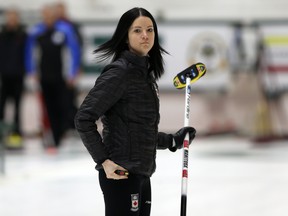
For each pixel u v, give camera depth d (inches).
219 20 1288.1
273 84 1288.1
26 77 1320.1
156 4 1355.8
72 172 874.1
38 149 1144.2
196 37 1284.4
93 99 328.5
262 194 719.1
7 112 1309.1
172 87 1294.3
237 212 623.5
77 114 330.3
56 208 635.5
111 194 334.3
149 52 359.3
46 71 1064.8
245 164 957.2
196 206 649.6
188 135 366.0
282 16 1342.3
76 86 1129.4
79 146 1188.5
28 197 696.4
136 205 335.3
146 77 339.9
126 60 336.5
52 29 1064.8
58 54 1063.6
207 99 1305.4
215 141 1279.5
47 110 1090.1
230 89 1296.8
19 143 1122.7
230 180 812.0
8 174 856.3
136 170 330.6
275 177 837.2
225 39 1286.9
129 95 333.4
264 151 1124.5
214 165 943.0
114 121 334.6
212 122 1310.3
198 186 767.7
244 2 1348.4
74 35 1071.0
